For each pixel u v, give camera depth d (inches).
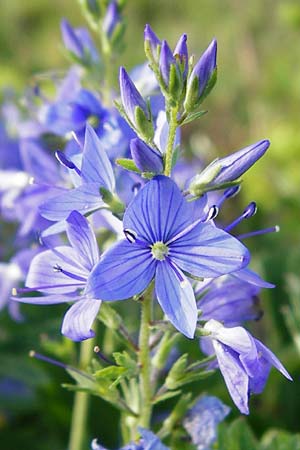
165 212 4.0
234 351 4.1
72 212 4.0
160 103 4.9
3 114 7.7
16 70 11.9
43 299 4.1
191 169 6.6
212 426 4.6
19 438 6.6
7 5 13.6
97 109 5.4
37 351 6.5
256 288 4.5
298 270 7.0
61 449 6.5
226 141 9.6
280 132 8.9
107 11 5.9
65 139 5.9
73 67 6.1
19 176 6.0
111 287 3.9
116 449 6.2
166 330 4.3
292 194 8.4
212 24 12.6
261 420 6.3
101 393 4.4
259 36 11.4
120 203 4.1
